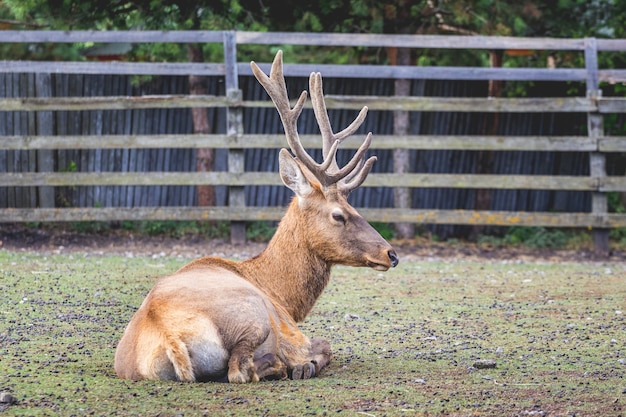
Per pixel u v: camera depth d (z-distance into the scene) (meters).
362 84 21.86
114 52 23.84
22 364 9.18
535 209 22.53
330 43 19.67
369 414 7.61
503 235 22.16
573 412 7.80
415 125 22.05
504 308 13.38
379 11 20.98
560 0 21.86
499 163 22.39
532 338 11.25
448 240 21.25
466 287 15.28
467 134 22.16
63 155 20.95
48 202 20.86
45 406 7.62
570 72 20.27
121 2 20.48
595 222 20.09
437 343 10.94
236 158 19.64
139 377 8.45
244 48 23.95
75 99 19.41
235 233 19.78
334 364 9.73
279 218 19.66
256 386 8.34
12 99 19.38
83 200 21.17
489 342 11.01
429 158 22.20
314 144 19.75
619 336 11.41
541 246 21.00
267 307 8.87
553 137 20.20
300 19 21.59
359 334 11.47
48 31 19.12
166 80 21.38
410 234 21.50
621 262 19.14
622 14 22.66
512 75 20.11
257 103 19.67
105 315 12.02
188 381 8.33
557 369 9.57
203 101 19.50
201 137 19.52
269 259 9.73
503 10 20.95
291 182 9.68
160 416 7.38
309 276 9.71
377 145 20.11
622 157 22.81
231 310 8.41
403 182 20.03
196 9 20.81
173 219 19.55
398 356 10.20
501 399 8.24
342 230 9.59
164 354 8.28
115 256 17.70
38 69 19.20
